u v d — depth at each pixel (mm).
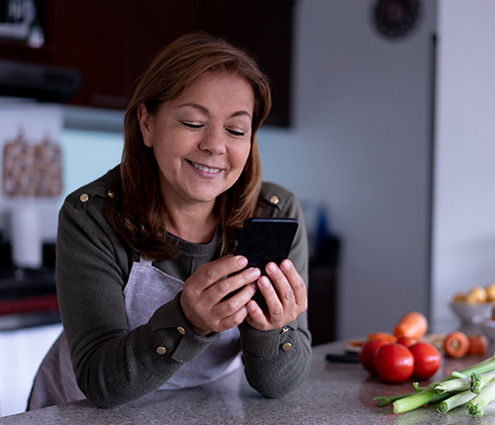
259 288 875
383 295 3346
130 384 919
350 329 3492
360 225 3438
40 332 2439
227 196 1119
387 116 3305
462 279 2518
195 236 1107
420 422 904
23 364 2387
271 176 3873
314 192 3652
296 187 3742
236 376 1196
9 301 2408
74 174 3422
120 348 923
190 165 978
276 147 3842
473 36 2453
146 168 1054
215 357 1116
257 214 1148
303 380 1037
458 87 2496
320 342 3439
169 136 967
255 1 3500
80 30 2889
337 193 3539
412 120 3203
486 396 924
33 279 2561
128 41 3043
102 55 2961
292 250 1134
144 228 1042
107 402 944
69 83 2660
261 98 1032
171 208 1072
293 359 996
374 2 3334
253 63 979
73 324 994
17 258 2932
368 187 3395
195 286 852
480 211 2469
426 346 1156
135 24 3061
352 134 3453
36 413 942
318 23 3588
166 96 950
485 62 2434
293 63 3709
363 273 3430
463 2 2465
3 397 2324
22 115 3070
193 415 936
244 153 988
